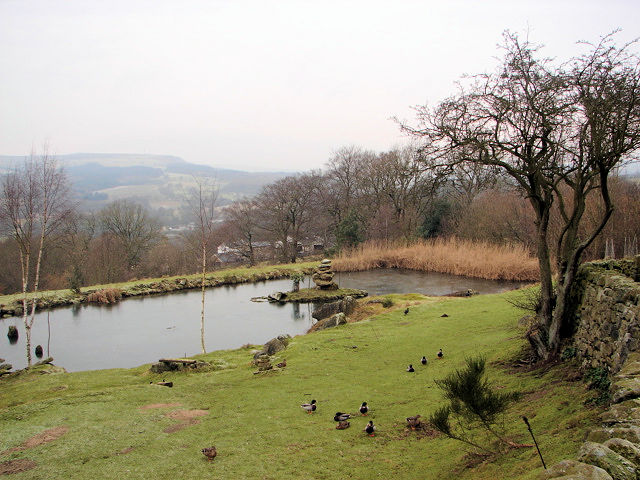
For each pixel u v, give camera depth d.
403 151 69.19
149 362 28.17
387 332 24.69
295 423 13.14
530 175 14.04
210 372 20.83
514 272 49.38
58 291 51.34
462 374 8.52
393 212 75.62
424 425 11.87
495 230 59.91
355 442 11.44
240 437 12.41
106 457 11.48
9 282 60.09
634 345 9.22
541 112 12.77
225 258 85.56
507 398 8.15
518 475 7.02
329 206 82.31
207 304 46.03
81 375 21.97
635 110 11.34
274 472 10.18
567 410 9.40
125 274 70.56
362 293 46.88
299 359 20.84
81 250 63.56
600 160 11.94
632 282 10.60
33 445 12.38
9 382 21.44
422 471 9.23
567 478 4.67
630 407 6.46
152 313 42.50
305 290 49.69
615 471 4.75
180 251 75.88
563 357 13.17
